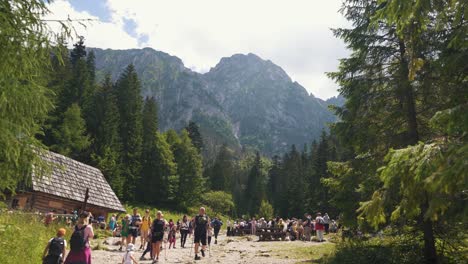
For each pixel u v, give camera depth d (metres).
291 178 106.62
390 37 13.40
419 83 12.09
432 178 4.94
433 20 10.17
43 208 24.17
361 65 13.73
